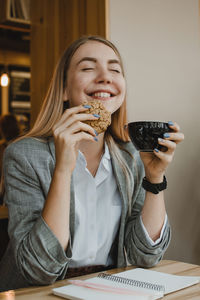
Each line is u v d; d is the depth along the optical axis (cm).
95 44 127
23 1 352
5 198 117
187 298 85
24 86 602
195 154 257
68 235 101
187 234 251
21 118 596
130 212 132
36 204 111
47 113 132
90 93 124
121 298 82
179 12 251
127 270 113
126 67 223
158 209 121
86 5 240
